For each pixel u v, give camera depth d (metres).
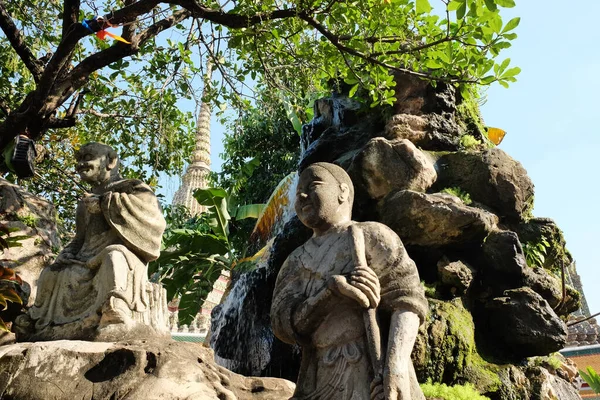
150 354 5.45
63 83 9.17
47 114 9.26
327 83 13.02
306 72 10.23
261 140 17.61
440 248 9.41
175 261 13.91
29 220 8.48
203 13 8.83
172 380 5.32
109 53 9.24
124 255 6.48
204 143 27.73
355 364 4.05
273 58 10.14
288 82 10.62
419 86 11.23
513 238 9.33
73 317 6.34
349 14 8.96
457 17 7.92
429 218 9.25
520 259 9.30
